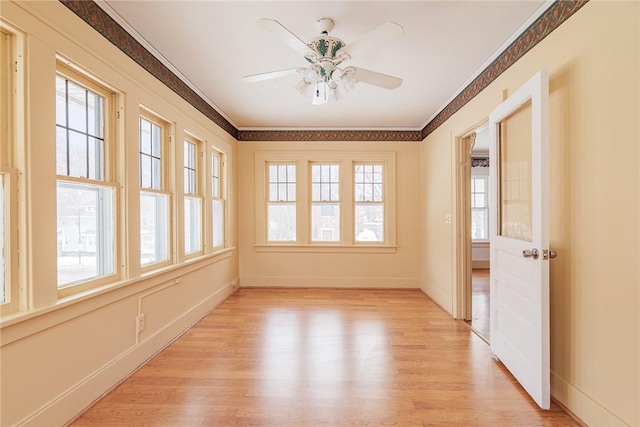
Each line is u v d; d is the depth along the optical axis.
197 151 3.67
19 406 1.52
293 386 2.17
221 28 2.27
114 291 2.14
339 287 4.98
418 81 3.17
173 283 2.95
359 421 1.81
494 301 2.54
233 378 2.27
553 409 1.90
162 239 2.94
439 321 3.46
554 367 2.01
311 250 5.00
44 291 1.64
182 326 3.11
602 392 1.66
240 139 4.98
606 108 1.61
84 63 1.88
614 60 1.56
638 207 1.46
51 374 1.69
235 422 1.80
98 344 2.02
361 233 5.05
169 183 2.96
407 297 4.43
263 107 4.00
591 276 1.72
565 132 1.89
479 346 2.81
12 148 1.56
